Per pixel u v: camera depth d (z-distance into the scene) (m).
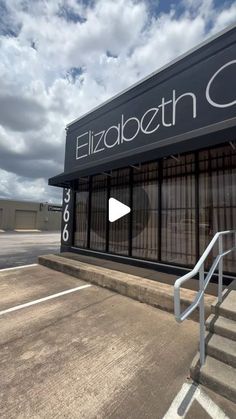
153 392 2.20
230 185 4.88
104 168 6.12
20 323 3.68
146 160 5.07
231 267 4.71
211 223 5.11
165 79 6.13
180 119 5.70
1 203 30.98
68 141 9.87
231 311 2.89
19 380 2.37
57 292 5.16
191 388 2.25
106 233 7.70
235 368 2.34
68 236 9.45
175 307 2.01
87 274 5.96
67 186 9.09
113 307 4.34
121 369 2.54
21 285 5.68
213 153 5.17
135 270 6.01
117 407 2.02
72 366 2.60
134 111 6.95
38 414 1.94
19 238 20.78
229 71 4.89
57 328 3.52
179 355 2.81
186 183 5.61
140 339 3.20
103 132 8.05
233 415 1.94
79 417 1.91
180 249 5.63
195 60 5.49
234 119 3.82
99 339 3.20
